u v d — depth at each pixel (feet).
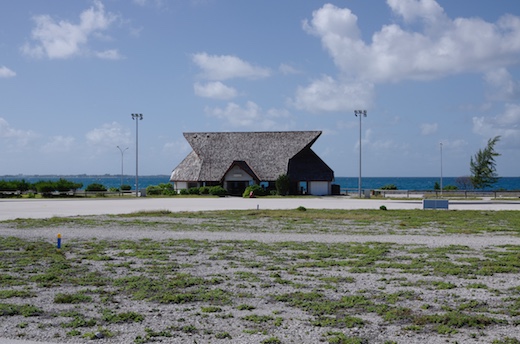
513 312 34.06
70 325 31.50
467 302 36.68
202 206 161.99
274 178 274.16
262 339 28.94
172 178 287.69
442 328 30.50
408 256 57.00
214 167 283.18
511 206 159.84
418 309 35.04
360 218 109.81
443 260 54.08
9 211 136.87
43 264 52.37
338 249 62.59
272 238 74.02
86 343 28.45
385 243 67.97
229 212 127.95
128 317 33.14
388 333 29.99
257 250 61.87
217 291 39.96
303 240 71.77
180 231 84.07
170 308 35.55
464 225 95.14
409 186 645.92
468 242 69.26
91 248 63.87
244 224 96.99
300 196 254.68
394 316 33.09
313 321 32.22
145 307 35.83
